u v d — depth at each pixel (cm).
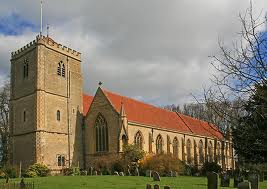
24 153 6341
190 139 8431
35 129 6169
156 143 7138
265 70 816
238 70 851
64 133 6581
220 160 8356
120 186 3538
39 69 6359
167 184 3781
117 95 7150
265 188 3488
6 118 7894
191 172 6919
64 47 6956
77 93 7106
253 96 866
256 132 886
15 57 6938
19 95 6706
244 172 4669
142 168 5759
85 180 4250
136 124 6569
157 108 8294
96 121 6725
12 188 3238
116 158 6088
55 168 6247
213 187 1958
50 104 6438
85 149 6831
